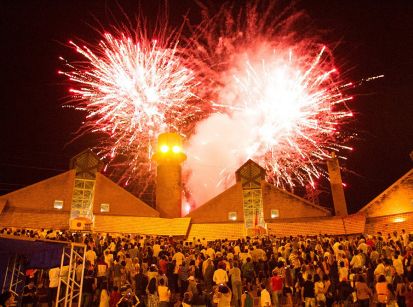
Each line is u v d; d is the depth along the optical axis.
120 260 18.45
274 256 19.75
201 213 37.06
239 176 38.28
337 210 35.91
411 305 13.78
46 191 34.47
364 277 16.08
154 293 15.78
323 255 20.03
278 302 16.16
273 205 36.62
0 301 10.54
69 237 22.17
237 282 16.72
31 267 14.93
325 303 15.68
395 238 23.78
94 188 35.81
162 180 38.06
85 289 15.72
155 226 34.69
